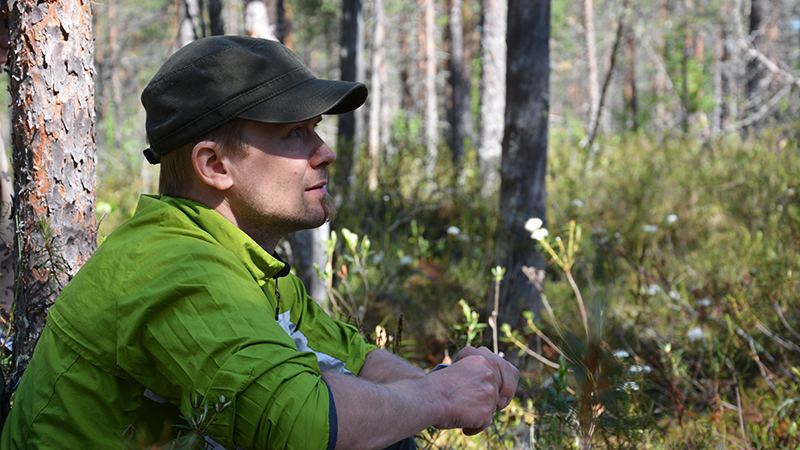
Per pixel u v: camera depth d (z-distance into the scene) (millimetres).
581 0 20719
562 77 28641
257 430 918
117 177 8086
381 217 6020
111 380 1049
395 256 4949
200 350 956
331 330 1478
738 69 13359
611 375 1013
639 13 16422
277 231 1234
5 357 1672
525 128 3555
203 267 1027
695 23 18031
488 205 6613
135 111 14727
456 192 6730
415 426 1053
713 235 5770
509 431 2461
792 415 2689
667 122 12750
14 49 1481
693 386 2955
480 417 1154
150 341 1000
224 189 1159
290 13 17594
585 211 6344
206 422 925
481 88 9141
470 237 5316
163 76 1159
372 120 13258
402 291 4250
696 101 12625
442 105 21938
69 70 1502
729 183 7328
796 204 5297
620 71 21328
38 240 1507
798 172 6027
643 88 27484
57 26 1480
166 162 1209
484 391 1173
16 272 1600
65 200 1520
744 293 3512
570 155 9148
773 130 9695
